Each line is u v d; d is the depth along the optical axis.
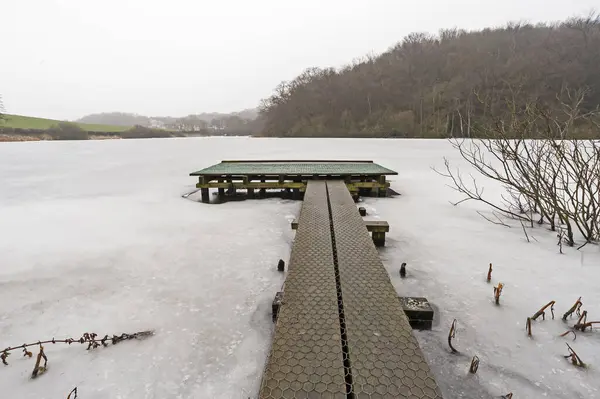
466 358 2.01
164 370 1.99
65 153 16.98
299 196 7.08
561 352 2.03
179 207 6.14
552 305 2.46
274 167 8.12
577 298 2.63
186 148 20.41
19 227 4.87
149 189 8.00
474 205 5.96
